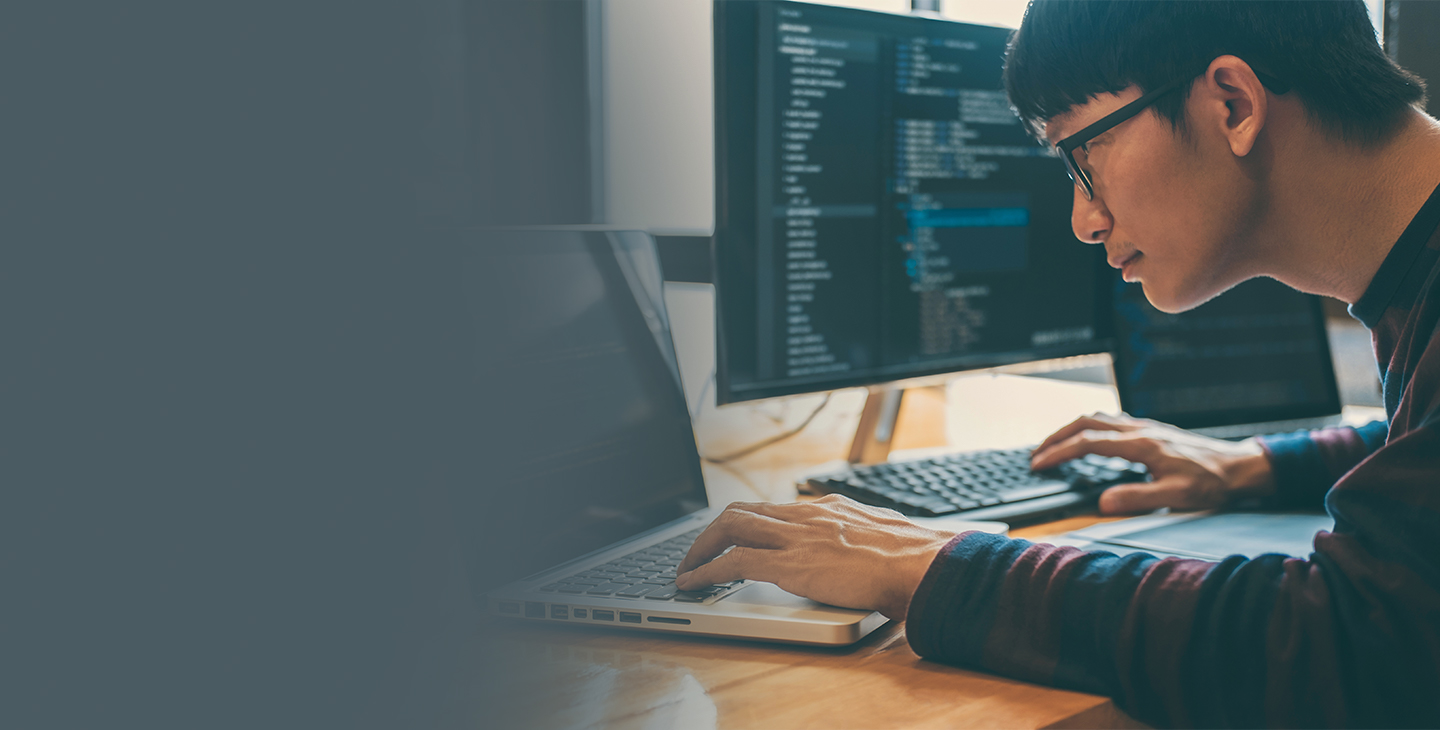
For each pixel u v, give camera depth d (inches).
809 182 39.5
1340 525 20.6
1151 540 31.1
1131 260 27.9
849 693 20.2
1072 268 47.7
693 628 23.5
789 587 23.9
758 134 37.9
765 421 54.0
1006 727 18.5
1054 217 47.0
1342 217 25.1
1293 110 24.5
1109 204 26.9
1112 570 21.0
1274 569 20.4
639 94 56.7
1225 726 19.0
